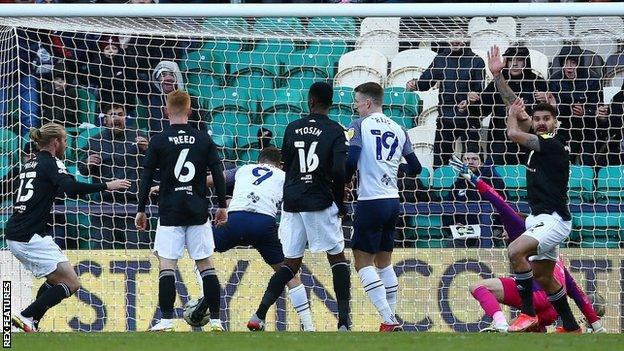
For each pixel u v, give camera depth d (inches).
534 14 1429.6
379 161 1286.9
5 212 1620.3
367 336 1072.2
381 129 1293.1
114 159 1680.6
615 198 1660.9
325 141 1266.0
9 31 1670.8
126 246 1611.7
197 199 1242.0
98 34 1743.4
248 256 1558.8
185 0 1962.4
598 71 1749.5
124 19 1581.0
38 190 1336.1
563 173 1234.0
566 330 1307.8
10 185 1640.0
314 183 1266.0
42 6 1469.0
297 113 1817.2
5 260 1576.0
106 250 1549.0
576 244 1604.3
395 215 1306.6
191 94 1820.9
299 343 957.8
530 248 1226.6
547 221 1229.7
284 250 1291.8
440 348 900.6
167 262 1236.5
